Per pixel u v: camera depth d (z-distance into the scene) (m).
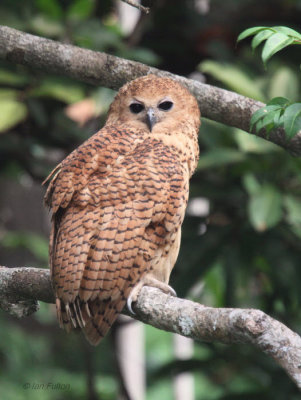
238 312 5.73
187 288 10.87
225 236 11.13
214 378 14.77
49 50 8.44
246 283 11.38
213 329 5.93
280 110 6.66
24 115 10.96
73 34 12.01
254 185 10.54
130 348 13.02
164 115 8.99
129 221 7.57
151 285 7.80
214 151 10.55
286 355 5.40
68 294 7.21
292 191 10.94
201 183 11.38
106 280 7.37
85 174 7.78
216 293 12.59
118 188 7.68
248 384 14.55
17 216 19.88
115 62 8.55
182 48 13.18
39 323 19.20
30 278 7.66
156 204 7.75
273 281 11.55
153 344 18.69
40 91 11.11
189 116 9.17
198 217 11.66
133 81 9.27
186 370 12.02
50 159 14.02
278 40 6.21
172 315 6.39
